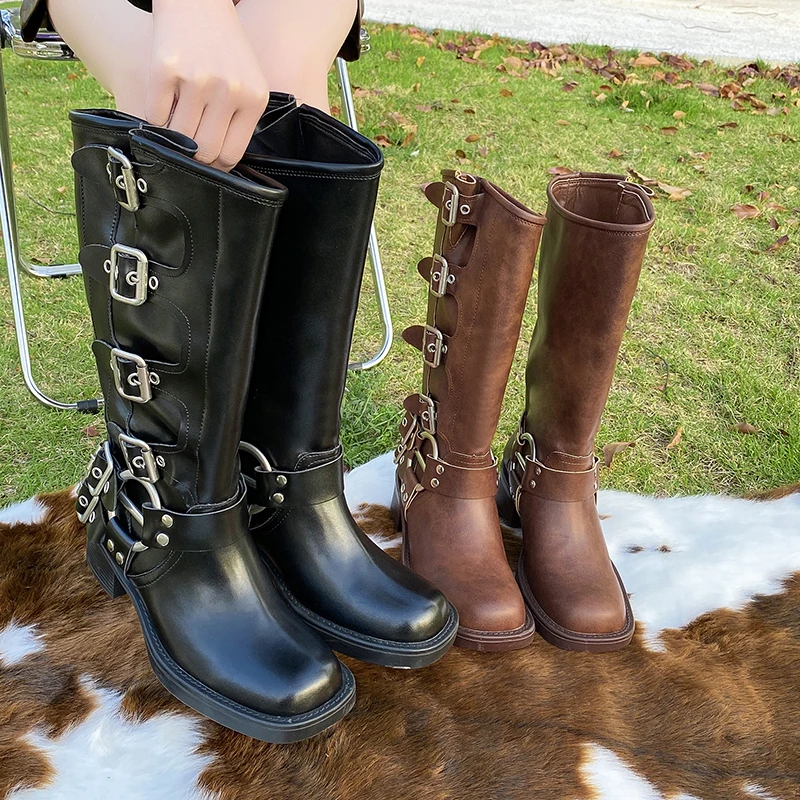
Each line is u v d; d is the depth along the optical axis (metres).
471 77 3.70
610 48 4.28
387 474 1.33
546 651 1.00
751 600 1.10
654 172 2.81
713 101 3.61
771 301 2.06
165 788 0.80
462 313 0.95
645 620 1.06
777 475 1.45
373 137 2.90
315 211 0.81
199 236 0.71
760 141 3.16
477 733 0.87
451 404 1.00
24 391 1.56
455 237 0.94
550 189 0.98
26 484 1.33
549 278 0.99
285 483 0.91
